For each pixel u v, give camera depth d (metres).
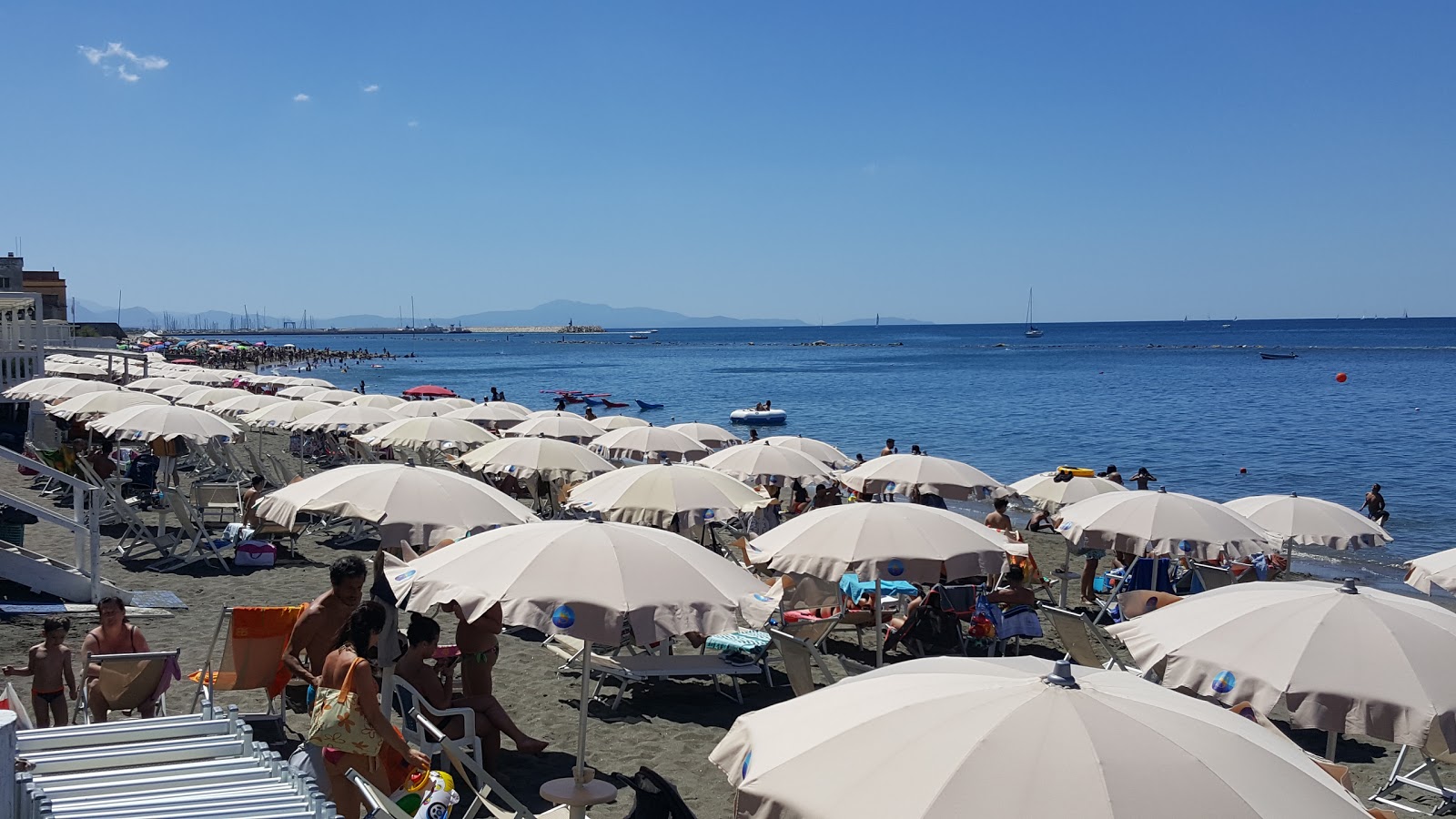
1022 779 3.50
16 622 10.52
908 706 3.98
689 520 11.27
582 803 6.49
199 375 34.81
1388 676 5.45
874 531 8.48
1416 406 52.06
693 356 146.75
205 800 3.89
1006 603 11.24
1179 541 10.35
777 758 3.94
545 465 14.31
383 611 5.80
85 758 4.29
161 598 12.02
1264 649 5.74
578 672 10.23
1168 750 3.63
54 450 18.89
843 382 79.12
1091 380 76.81
